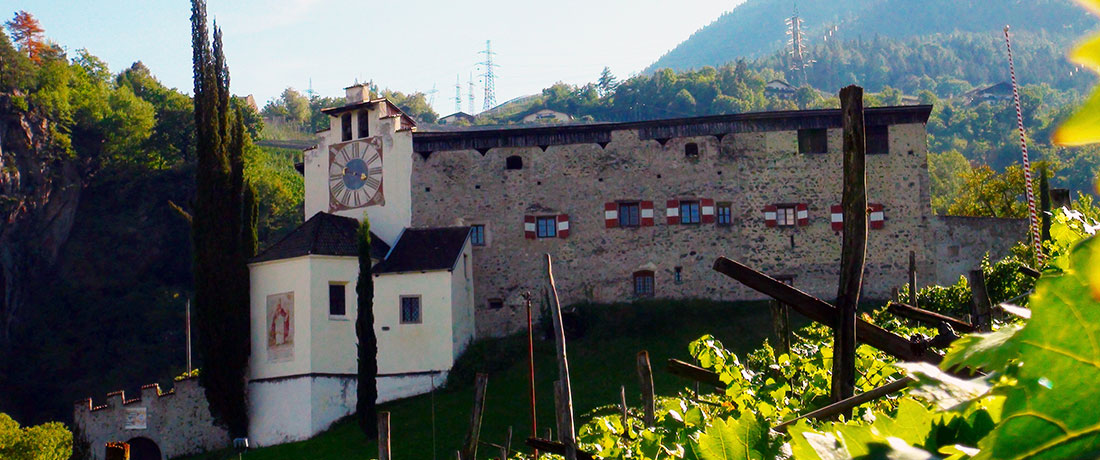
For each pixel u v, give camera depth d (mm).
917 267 47094
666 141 48688
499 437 38031
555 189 48812
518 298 48062
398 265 45469
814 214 47875
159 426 44156
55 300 77750
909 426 1977
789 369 10289
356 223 48656
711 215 47938
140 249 81688
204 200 43969
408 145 49125
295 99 172750
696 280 47656
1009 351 1513
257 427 43594
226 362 43312
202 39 44625
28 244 79812
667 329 45750
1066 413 1472
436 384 43875
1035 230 30938
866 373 8812
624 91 179375
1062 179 61344
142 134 93812
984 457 1529
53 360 73062
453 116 188875
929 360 6188
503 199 48781
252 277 44812
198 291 43750
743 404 8469
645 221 48219
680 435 6262
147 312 76312
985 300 10836
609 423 11383
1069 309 1424
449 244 46531
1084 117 1156
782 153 48250
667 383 41062
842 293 6469
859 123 6852
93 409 44969
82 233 82875
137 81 122812
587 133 49000
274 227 87750
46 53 100500
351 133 50281
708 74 182625
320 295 43812
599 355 44469
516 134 49094
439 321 44469
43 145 83625
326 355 43469
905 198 47438
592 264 48156
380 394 44062
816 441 1993
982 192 60281
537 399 40969
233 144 45094
